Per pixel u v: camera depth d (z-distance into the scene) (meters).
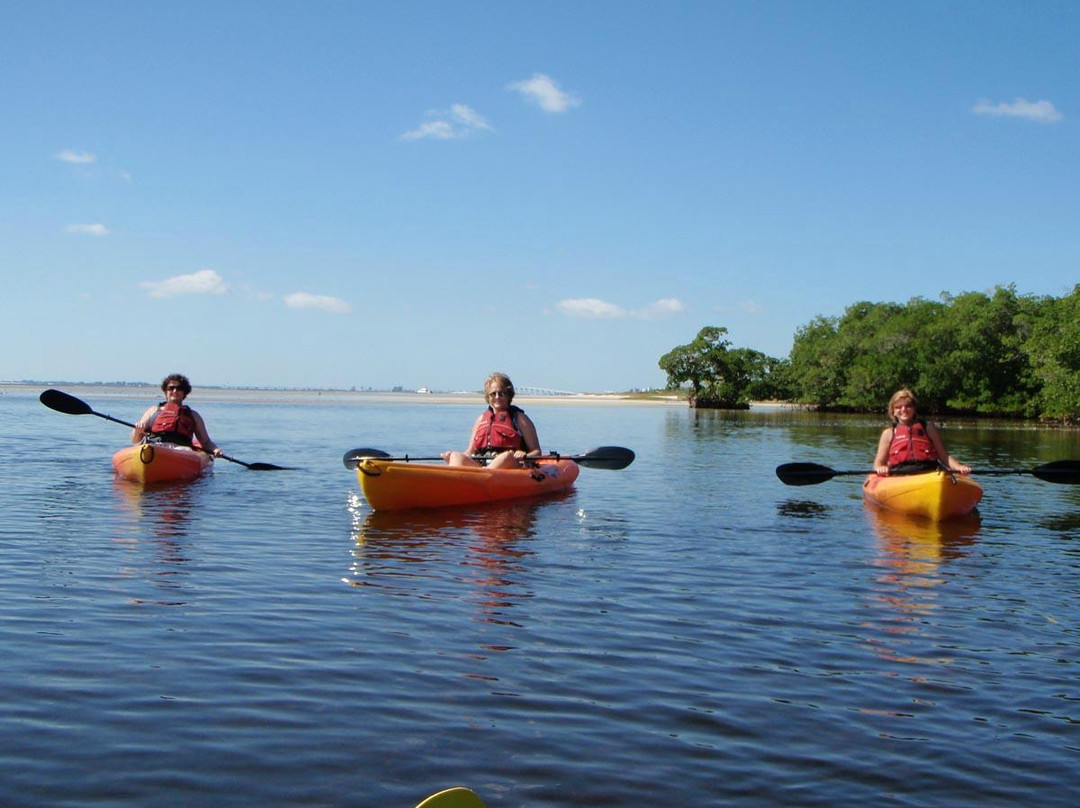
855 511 9.38
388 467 8.63
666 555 6.79
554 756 3.14
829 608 5.25
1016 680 4.05
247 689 3.70
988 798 2.91
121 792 2.81
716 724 3.46
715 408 64.50
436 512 8.77
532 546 7.06
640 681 3.92
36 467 12.00
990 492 11.66
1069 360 38.03
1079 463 9.71
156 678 3.80
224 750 3.13
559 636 4.56
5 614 4.70
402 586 5.59
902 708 3.67
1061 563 6.77
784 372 64.75
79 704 3.50
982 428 36.03
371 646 4.32
